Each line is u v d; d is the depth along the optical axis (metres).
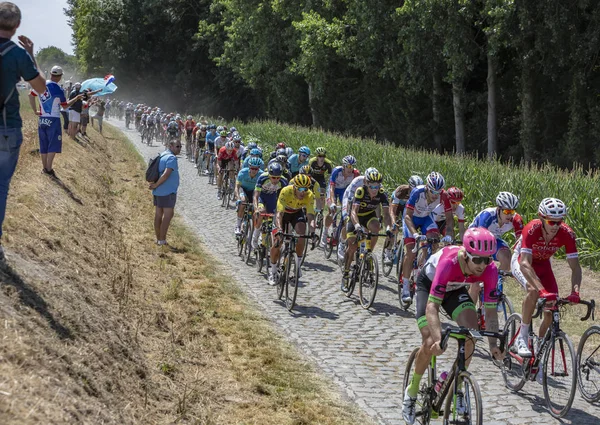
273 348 7.64
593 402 6.43
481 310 7.65
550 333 6.32
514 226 7.91
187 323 7.93
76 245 8.35
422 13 25.80
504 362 6.88
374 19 30.36
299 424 5.71
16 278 5.64
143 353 6.36
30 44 5.70
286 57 49.41
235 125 40.12
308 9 40.44
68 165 14.70
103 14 71.31
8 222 7.35
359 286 9.95
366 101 40.22
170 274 10.30
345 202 11.10
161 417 5.21
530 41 25.70
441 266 4.99
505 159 30.67
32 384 4.11
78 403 4.32
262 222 11.23
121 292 7.67
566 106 27.28
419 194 9.12
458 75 26.64
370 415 6.02
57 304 5.66
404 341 8.20
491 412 6.15
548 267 6.77
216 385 6.29
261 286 10.66
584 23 24.98
